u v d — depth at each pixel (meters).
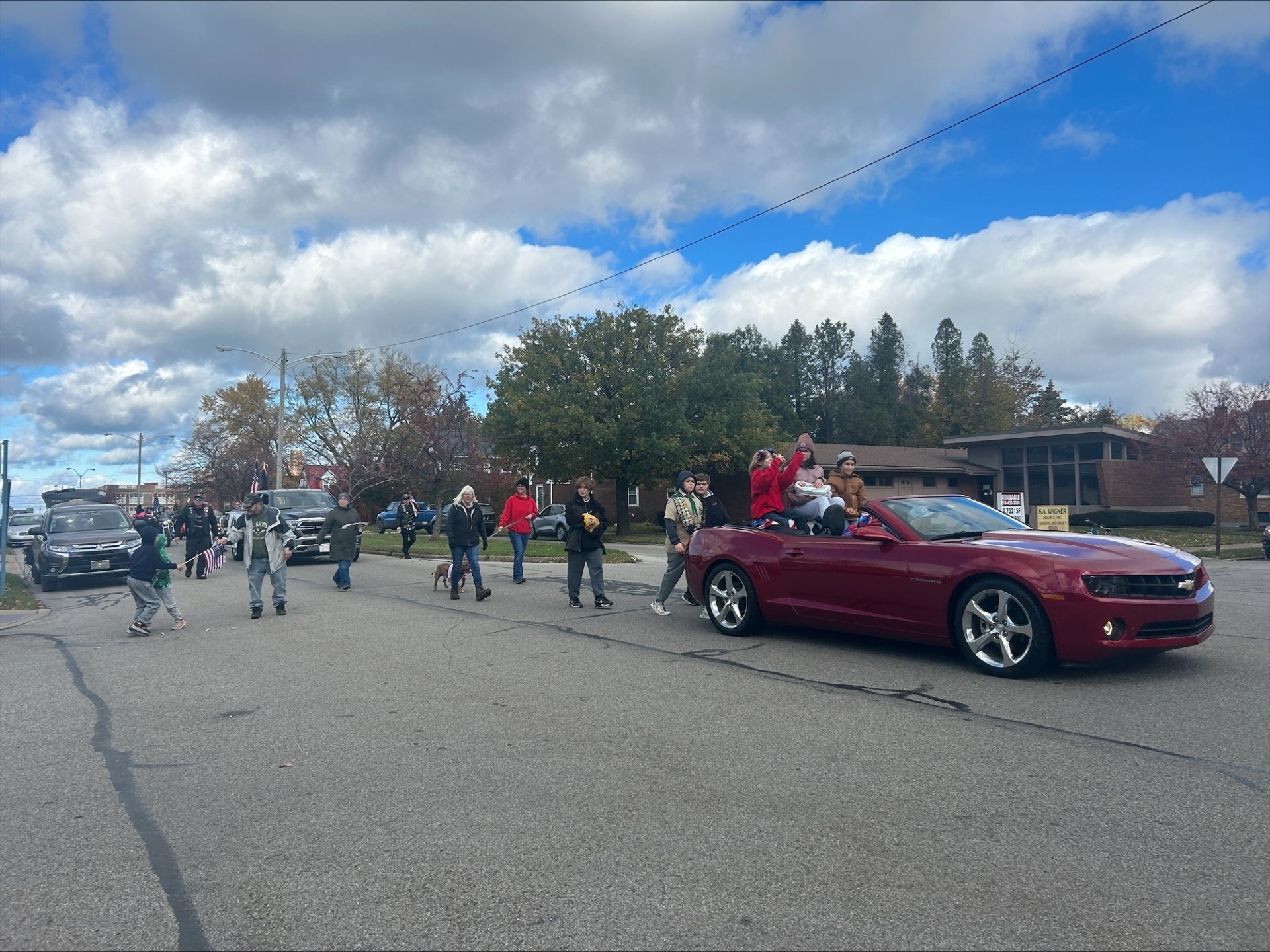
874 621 7.44
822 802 4.28
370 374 49.25
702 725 5.70
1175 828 3.85
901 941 2.99
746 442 38.19
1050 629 6.32
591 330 36.84
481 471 33.56
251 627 10.84
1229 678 6.48
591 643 8.79
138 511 20.28
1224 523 39.56
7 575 20.48
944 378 68.81
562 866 3.65
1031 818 4.01
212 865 3.79
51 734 6.05
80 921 3.32
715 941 3.03
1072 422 73.25
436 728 5.82
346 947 3.07
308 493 23.67
